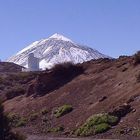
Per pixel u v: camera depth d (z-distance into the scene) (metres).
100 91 52.06
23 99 63.19
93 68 62.59
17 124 51.84
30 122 51.56
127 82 50.28
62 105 53.41
